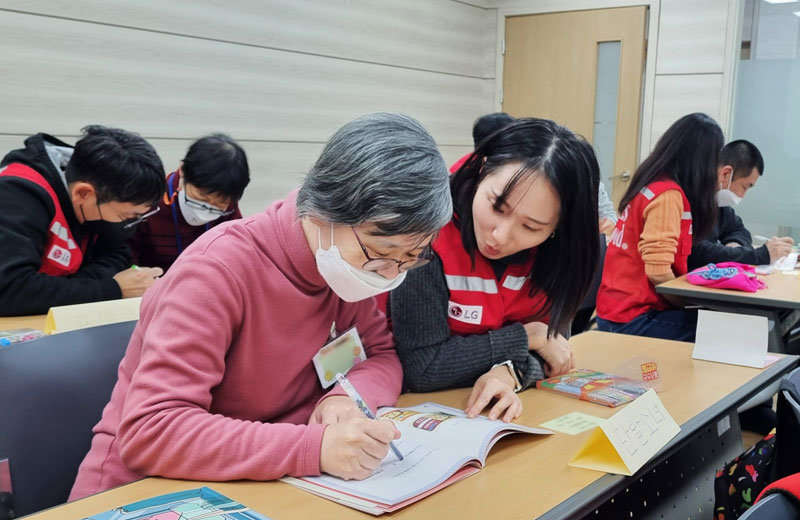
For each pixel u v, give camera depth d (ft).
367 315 4.23
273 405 3.59
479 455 3.26
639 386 4.50
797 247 11.59
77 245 6.93
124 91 10.05
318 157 3.12
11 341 5.27
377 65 14.34
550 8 16.43
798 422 3.33
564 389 4.40
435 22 15.72
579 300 4.50
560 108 16.70
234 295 3.22
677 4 14.88
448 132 16.69
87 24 9.52
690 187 8.60
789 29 14.16
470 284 4.52
